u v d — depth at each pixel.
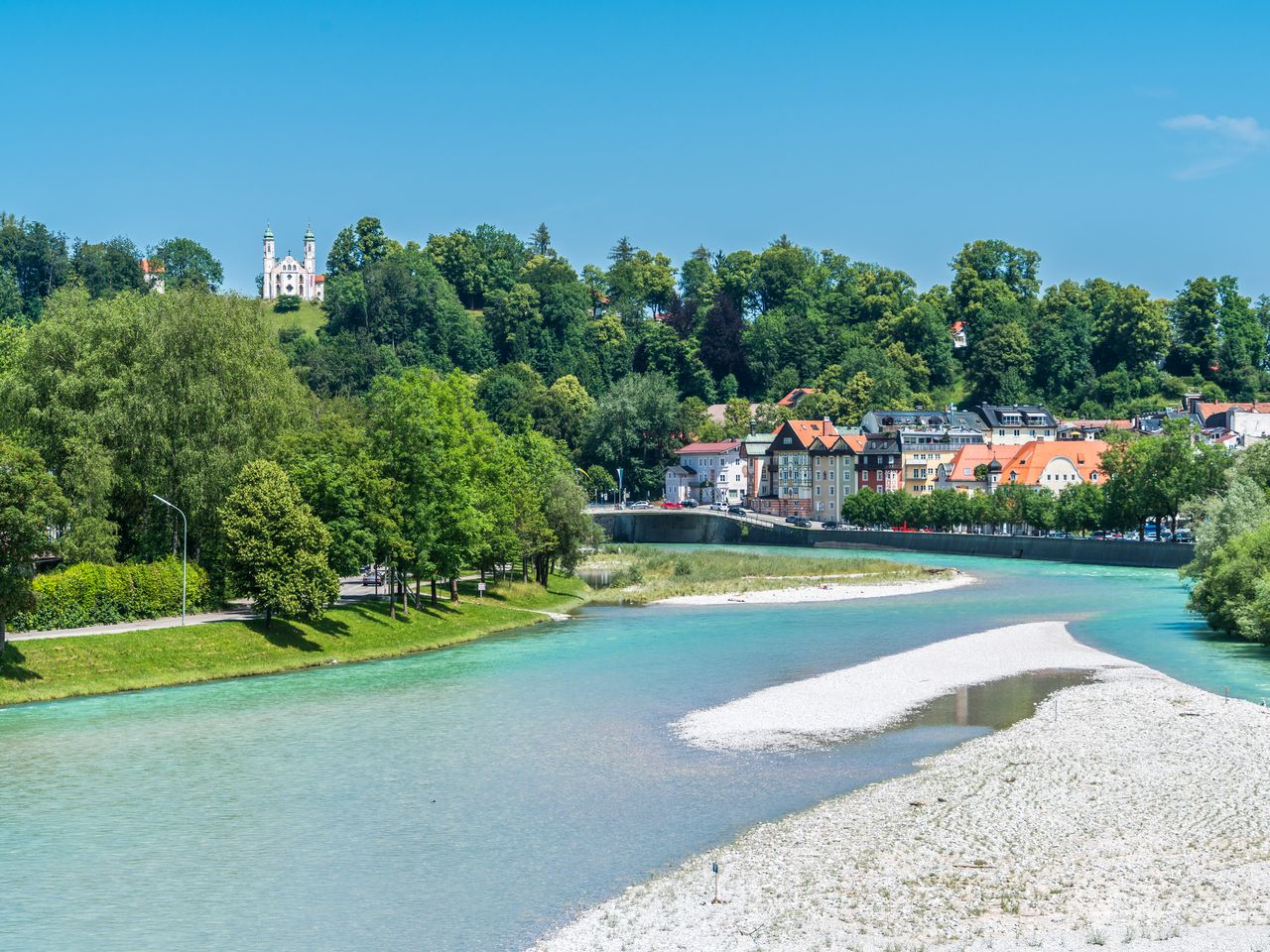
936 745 64.75
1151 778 55.34
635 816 52.09
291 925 40.97
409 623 105.31
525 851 47.84
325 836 49.84
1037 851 45.75
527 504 138.25
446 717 72.00
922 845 46.75
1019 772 57.34
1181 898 40.50
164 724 70.06
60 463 95.31
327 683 83.50
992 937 37.69
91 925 41.16
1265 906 39.47
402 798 54.91
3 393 97.25
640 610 133.50
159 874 45.75
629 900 42.09
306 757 62.34
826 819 50.66
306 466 100.44
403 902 42.81
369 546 102.00
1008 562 198.12
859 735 67.25
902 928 38.66
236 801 54.56
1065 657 93.25
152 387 97.19
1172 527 197.12
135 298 107.50
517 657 95.75
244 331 106.44
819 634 109.94
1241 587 103.50
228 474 96.69
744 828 50.25
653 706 75.06
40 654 80.50
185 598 92.50
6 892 44.09
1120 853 45.31
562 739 66.31
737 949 37.56
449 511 109.69
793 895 41.78
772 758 62.12
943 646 100.12
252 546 90.94
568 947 38.38
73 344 99.50
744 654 97.25
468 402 133.00
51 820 51.91
